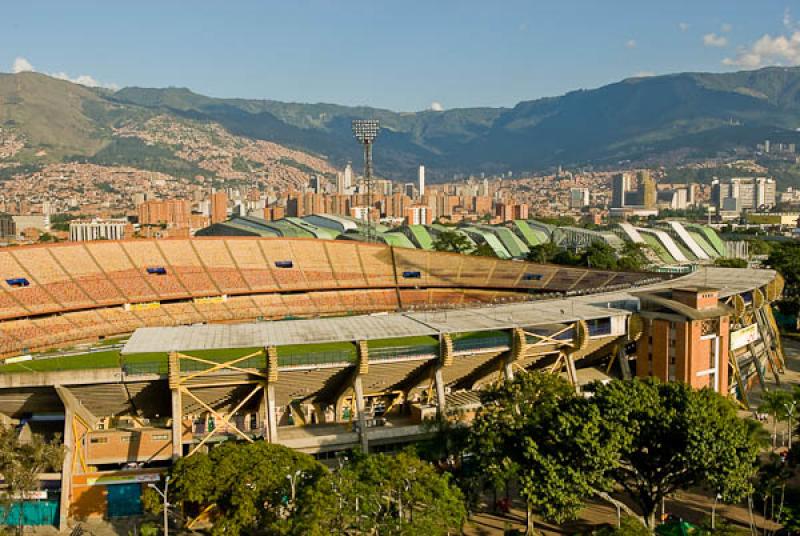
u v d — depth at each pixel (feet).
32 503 264.52
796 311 614.34
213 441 297.12
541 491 232.73
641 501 259.19
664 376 354.54
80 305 464.65
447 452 272.31
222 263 550.77
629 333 359.66
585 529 254.88
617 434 231.50
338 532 200.13
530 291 552.00
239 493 225.97
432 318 350.84
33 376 270.46
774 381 450.71
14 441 259.60
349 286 559.38
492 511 272.72
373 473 220.02
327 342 296.92
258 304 523.70
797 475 295.48
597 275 552.82
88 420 296.92
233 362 281.74
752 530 236.84
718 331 354.95
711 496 282.77
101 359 320.70
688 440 230.89
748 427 271.08
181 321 485.56
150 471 272.10
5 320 431.84
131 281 503.61
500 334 331.57
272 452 245.45
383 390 333.83
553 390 276.62
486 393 283.59
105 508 271.08
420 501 218.18
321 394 324.19
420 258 606.14
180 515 269.44
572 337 343.26
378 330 318.45
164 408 308.81
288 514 230.48
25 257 488.44
